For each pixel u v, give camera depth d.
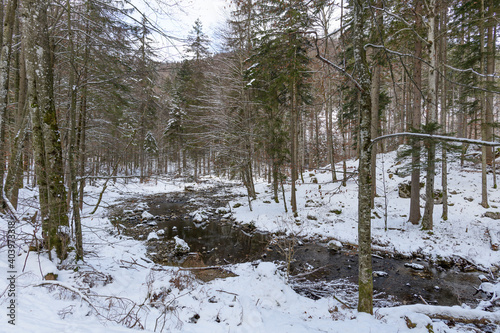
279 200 18.36
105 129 14.21
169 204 20.33
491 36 12.09
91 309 4.04
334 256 10.28
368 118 4.63
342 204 15.68
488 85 11.88
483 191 13.11
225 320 4.54
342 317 4.86
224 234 13.30
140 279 6.10
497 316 4.98
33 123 5.07
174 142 22.12
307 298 6.24
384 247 10.77
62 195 5.35
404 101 22.69
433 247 10.29
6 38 7.07
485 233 10.91
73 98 5.93
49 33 5.52
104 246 8.63
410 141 10.67
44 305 3.73
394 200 15.68
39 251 4.93
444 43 14.35
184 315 4.57
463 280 8.18
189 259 9.30
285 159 15.76
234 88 16.91
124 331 3.41
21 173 7.44
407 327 4.36
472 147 20.11
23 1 4.75
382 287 7.69
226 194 23.78
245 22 14.20
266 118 15.82
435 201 14.49
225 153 16.31
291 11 5.25
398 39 10.34
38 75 4.92
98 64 7.54
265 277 6.42
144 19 5.12
